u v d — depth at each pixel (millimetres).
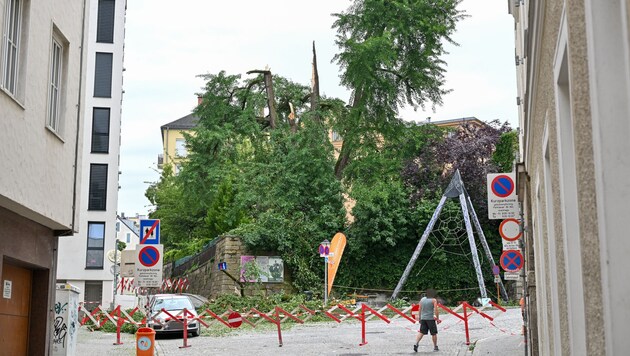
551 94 6355
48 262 13703
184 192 47656
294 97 49062
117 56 43062
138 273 18594
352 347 22016
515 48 22109
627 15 3098
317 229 42594
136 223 113062
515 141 45906
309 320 33531
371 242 42719
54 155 12930
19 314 13008
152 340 18359
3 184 10484
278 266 41281
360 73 44219
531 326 16156
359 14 45500
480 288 40031
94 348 22328
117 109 42719
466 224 40750
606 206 3344
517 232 17719
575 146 4016
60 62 13672
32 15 11641
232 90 48281
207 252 45625
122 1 43406
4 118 10516
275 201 43281
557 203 6270
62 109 13617
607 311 3340
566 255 5500
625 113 3350
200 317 27391
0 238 11219
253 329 29656
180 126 100375
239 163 45469
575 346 5422
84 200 41906
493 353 18844
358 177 46031
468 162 45156
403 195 43750
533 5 7297
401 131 46812
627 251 3297
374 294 42594
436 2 45312
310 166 44094
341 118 47281
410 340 23719
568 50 4176
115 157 42438
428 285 43125
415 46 46062
